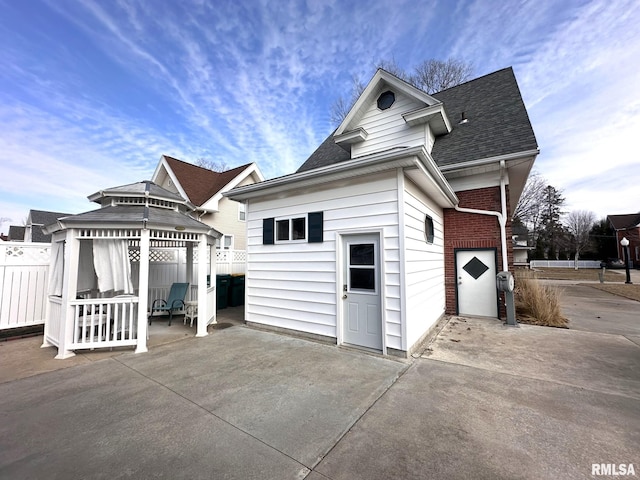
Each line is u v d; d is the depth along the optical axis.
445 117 7.73
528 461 2.11
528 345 5.02
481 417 2.74
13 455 2.24
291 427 2.61
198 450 2.29
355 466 2.08
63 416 2.83
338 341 5.13
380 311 4.75
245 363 4.28
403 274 4.45
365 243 4.99
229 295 9.67
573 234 36.44
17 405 3.06
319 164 10.05
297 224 5.95
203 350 4.95
